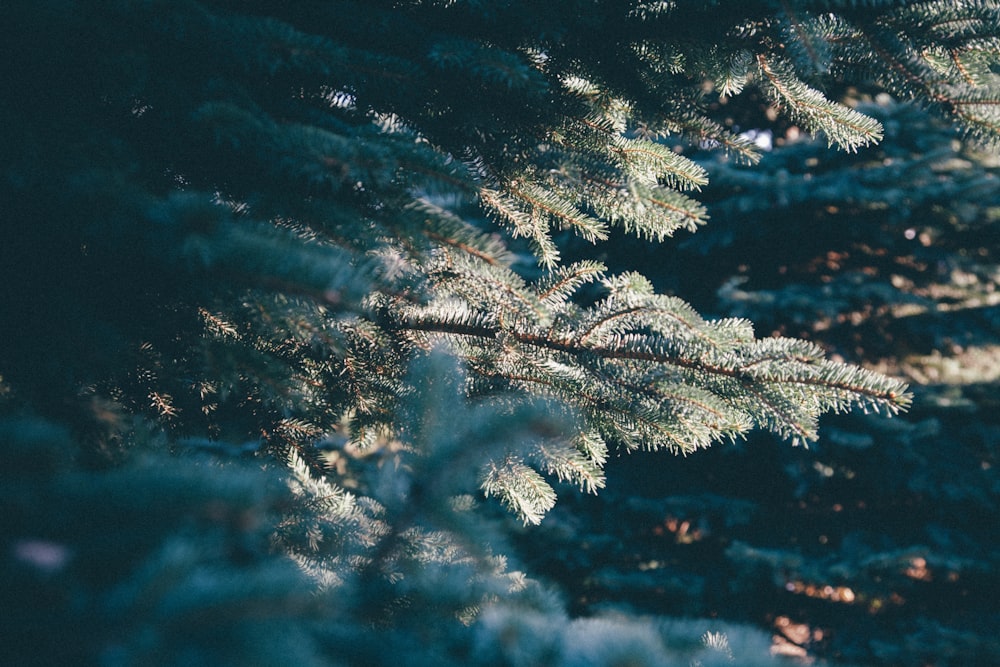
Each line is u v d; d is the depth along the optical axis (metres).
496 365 1.48
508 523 3.03
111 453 1.30
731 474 3.40
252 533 1.15
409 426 1.19
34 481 0.89
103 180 1.27
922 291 3.56
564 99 1.48
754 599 3.11
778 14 1.39
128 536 0.85
